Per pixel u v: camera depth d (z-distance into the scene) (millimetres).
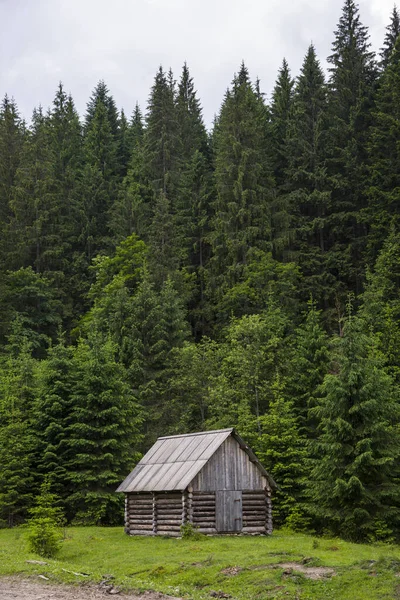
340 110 76688
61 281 76000
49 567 21109
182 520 30656
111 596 16891
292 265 61656
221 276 65688
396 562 21297
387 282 54312
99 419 42875
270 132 81000
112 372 44344
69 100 97000
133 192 79562
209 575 21344
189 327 65625
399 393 39531
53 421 43062
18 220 77375
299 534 33688
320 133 73062
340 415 33938
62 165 87312
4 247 75125
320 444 34062
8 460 41438
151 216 79438
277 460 38594
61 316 73625
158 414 49969
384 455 32812
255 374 45438
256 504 32438
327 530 33594
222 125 72438
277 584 19812
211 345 52000
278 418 39031
